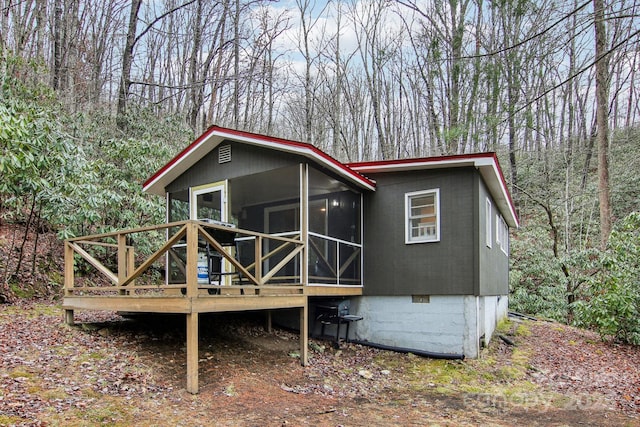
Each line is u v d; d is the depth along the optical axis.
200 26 18.30
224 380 5.43
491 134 15.53
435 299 7.98
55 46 13.05
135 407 4.24
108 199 8.81
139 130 12.13
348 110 24.16
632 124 23.03
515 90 13.59
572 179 20.20
